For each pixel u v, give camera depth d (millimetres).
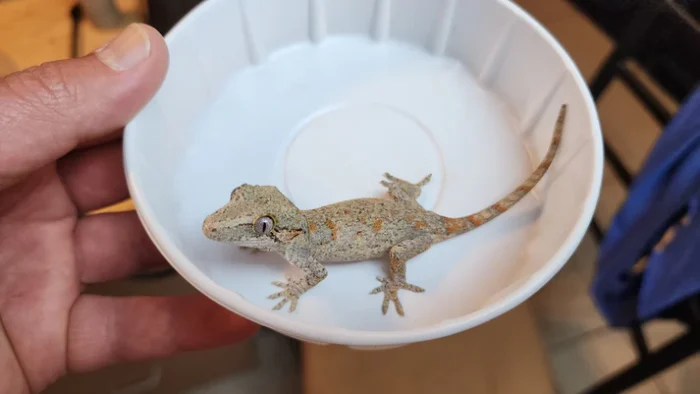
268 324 86
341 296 115
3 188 120
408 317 110
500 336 203
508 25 129
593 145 109
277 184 127
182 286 183
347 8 142
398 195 124
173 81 121
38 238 136
